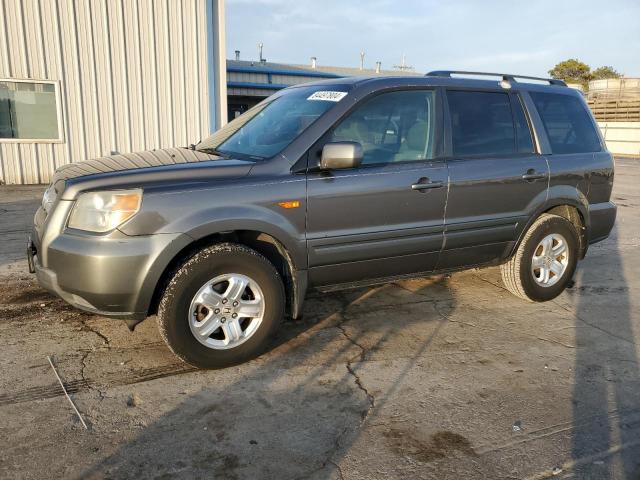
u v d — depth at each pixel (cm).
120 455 257
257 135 403
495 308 470
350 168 371
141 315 321
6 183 1133
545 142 471
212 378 334
